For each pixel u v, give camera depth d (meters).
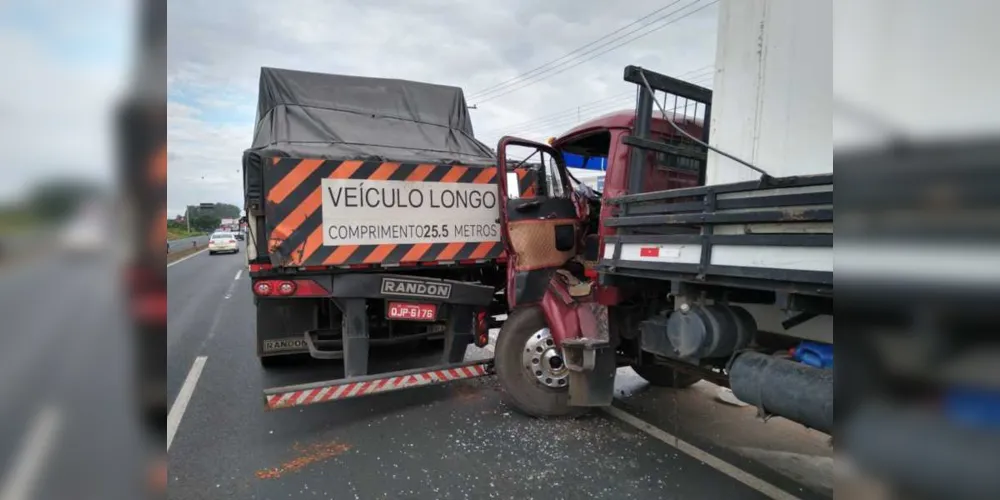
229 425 4.16
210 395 4.87
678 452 3.60
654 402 4.54
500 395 4.76
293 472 3.39
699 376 3.53
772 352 2.91
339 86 5.12
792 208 2.30
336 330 5.03
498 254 4.77
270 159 3.92
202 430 4.06
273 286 4.00
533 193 4.82
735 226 2.61
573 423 4.10
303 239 4.00
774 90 2.57
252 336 7.38
